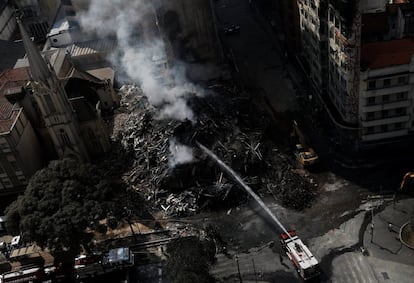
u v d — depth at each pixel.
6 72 122.94
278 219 96.06
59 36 151.25
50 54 135.00
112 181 108.00
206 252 83.44
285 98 127.25
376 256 86.12
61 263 94.25
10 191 109.88
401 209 93.44
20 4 172.75
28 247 98.44
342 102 103.81
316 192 100.12
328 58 108.75
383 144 106.00
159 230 97.75
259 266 88.19
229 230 95.94
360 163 104.62
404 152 105.25
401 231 89.31
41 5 173.00
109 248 95.50
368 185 99.44
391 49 98.06
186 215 100.44
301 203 97.88
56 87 100.44
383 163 103.62
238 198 101.38
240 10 176.62
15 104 110.44
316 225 93.56
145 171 108.19
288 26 134.62
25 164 106.81
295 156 108.25
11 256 96.69
